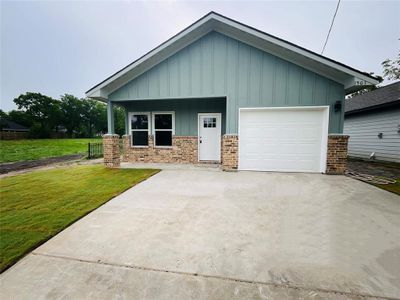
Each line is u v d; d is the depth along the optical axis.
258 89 6.64
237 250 2.39
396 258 2.23
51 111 49.44
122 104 9.16
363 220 3.20
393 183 5.44
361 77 5.71
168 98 7.21
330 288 1.79
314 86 6.37
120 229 2.94
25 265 2.15
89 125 57.62
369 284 1.83
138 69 7.23
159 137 9.23
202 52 6.88
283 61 6.45
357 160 10.23
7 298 1.72
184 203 3.98
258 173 6.70
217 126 8.80
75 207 3.77
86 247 2.48
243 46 6.63
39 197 4.36
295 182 5.54
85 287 1.84
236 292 1.75
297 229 2.91
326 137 6.43
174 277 1.95
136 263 2.17
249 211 3.57
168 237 2.70
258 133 6.90
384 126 9.69
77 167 8.23
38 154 15.00
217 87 6.86
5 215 3.42
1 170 8.27
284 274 1.97
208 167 7.88
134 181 5.68
